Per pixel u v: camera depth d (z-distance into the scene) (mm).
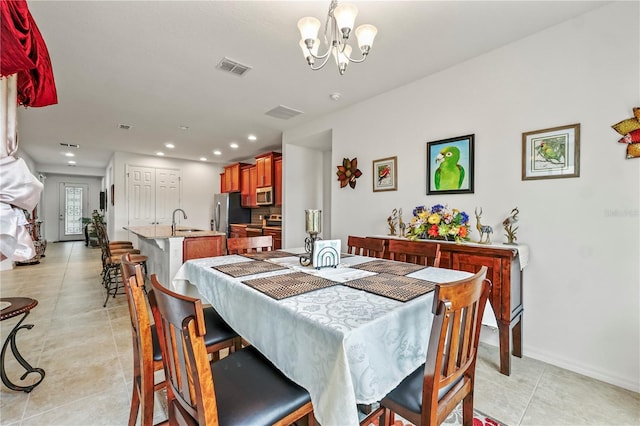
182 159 7266
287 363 1077
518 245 2172
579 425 1499
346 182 3580
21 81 1393
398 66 2623
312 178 5004
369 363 942
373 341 964
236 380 1083
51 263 5953
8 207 1201
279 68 2643
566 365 2033
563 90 2045
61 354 2213
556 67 2072
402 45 2293
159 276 3811
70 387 1804
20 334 2557
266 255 2262
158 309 984
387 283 1438
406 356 1104
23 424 1493
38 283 4328
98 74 2727
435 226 2463
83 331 2629
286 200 4672
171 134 4828
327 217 5102
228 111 3748
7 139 1295
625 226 1823
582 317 1979
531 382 1872
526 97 2211
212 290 1649
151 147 5824
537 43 2152
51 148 5922
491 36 2189
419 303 1181
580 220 1985
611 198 1870
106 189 8672
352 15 1470
